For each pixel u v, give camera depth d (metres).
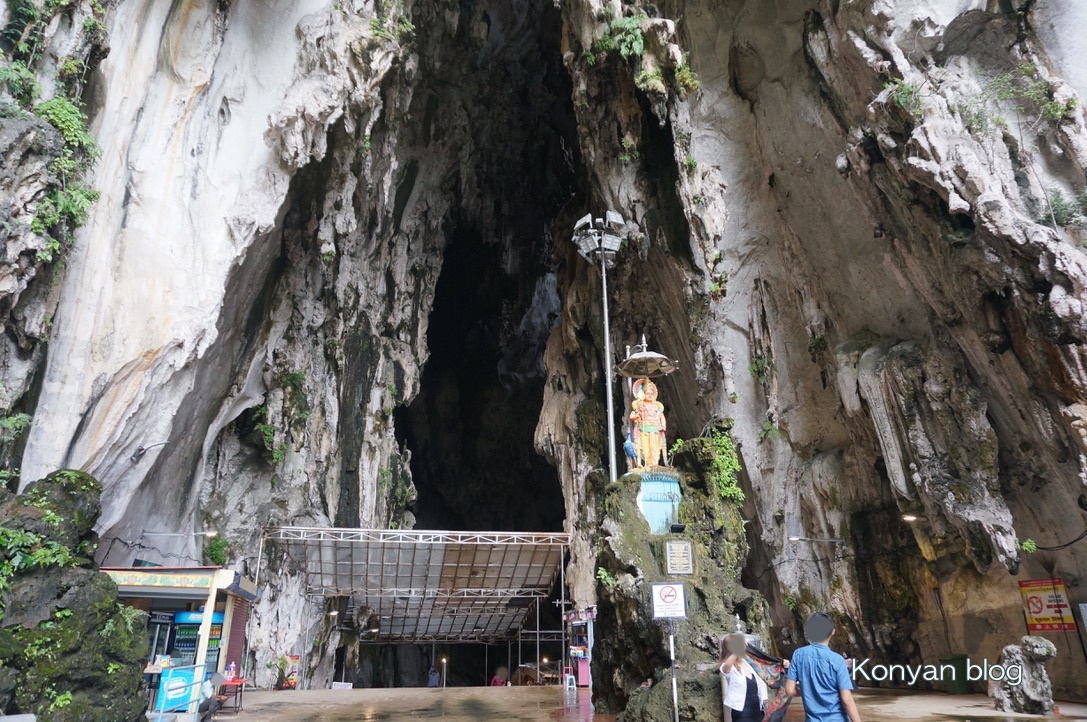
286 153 13.99
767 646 8.30
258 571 16.75
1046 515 11.56
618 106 17.78
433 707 11.60
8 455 9.17
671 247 17.41
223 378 15.33
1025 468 11.80
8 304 8.87
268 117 13.84
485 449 32.31
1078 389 10.14
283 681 17.73
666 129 17.48
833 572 14.82
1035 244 10.35
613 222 12.28
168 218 12.25
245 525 17.81
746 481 16.75
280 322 17.38
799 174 15.85
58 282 10.00
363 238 20.23
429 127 23.81
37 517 7.12
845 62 13.74
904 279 13.34
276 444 17.75
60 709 6.34
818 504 15.41
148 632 8.82
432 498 31.81
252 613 17.50
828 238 15.41
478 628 25.92
